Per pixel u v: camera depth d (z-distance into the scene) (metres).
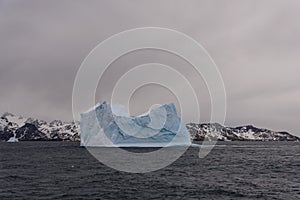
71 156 92.75
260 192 36.22
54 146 170.62
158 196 34.00
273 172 55.62
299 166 65.88
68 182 42.62
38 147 160.38
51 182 42.47
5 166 63.59
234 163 73.12
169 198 33.06
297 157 93.12
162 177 48.56
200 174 52.56
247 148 150.75
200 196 34.06
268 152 119.12
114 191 36.53
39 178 46.22
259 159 85.25
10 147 165.75
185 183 42.56
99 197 33.28
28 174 50.88
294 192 36.31
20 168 59.97
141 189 37.94
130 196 33.94
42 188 37.88
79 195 34.06
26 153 110.31
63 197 33.00
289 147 168.00
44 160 79.31
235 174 52.78
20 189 37.12
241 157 92.81
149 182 43.28
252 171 57.12
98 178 46.75
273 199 32.69
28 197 32.88
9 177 47.16
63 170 57.00
